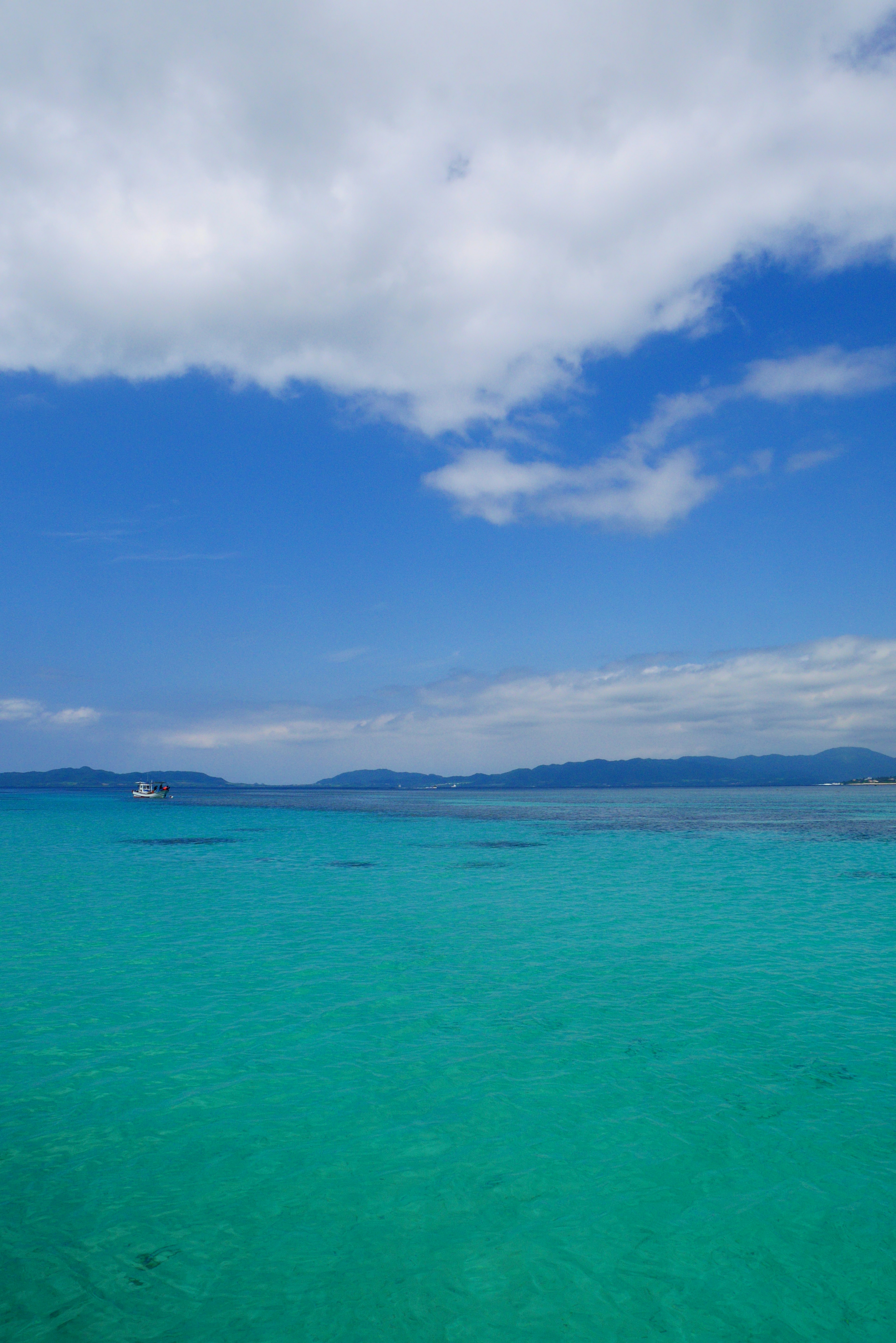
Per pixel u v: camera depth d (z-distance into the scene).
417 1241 8.50
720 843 58.62
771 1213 9.03
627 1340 7.07
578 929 24.95
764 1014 16.25
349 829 75.25
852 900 31.08
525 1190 9.50
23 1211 8.95
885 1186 9.59
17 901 30.89
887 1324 7.32
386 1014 16.25
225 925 25.67
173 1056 13.80
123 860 46.09
